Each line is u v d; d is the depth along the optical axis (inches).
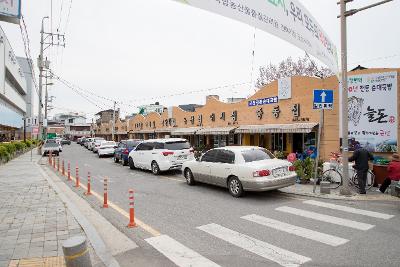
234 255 208.4
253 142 875.4
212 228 266.8
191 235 250.2
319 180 467.5
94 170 723.4
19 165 834.2
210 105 1051.3
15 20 188.4
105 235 254.4
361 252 209.2
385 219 286.8
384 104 481.4
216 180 428.5
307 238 238.4
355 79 505.0
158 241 238.1
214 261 199.3
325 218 292.4
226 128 916.6
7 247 216.5
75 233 247.3
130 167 724.0
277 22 221.1
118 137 2456.9
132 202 277.1
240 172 384.8
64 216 296.7
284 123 724.7
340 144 560.4
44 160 1029.8
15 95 1640.0
